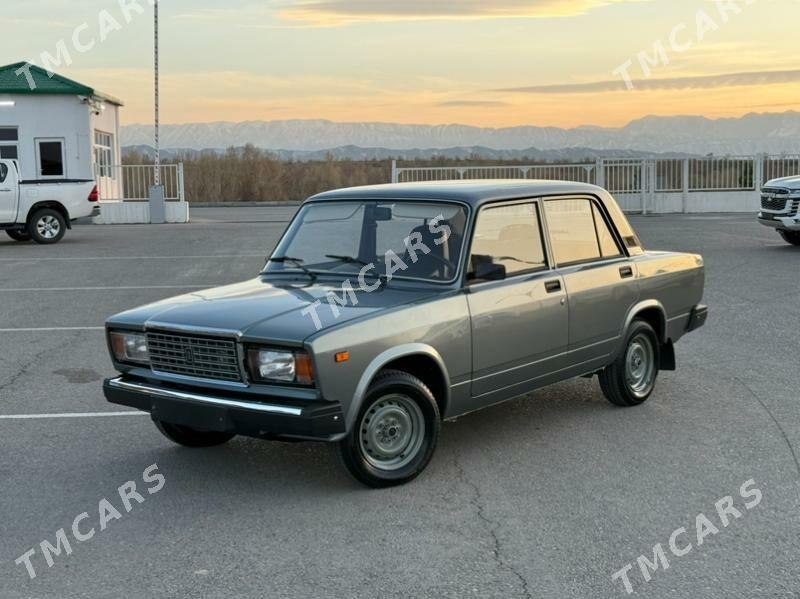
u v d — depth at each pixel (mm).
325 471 5621
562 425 6543
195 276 15266
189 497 5211
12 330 10625
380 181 47719
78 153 29391
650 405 7074
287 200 46344
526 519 4805
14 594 4047
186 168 45219
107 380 5586
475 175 30109
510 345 5824
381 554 4395
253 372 4977
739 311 11203
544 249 6258
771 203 18531
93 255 18781
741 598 3914
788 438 6172
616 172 30375
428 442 5402
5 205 21219
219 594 4004
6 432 6555
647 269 7016
